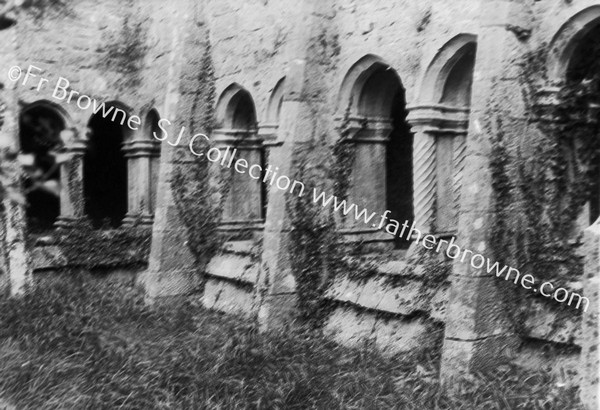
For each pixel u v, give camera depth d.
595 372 6.20
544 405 7.29
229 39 13.82
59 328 10.92
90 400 8.38
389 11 10.34
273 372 8.72
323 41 11.19
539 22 8.34
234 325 11.23
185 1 14.20
